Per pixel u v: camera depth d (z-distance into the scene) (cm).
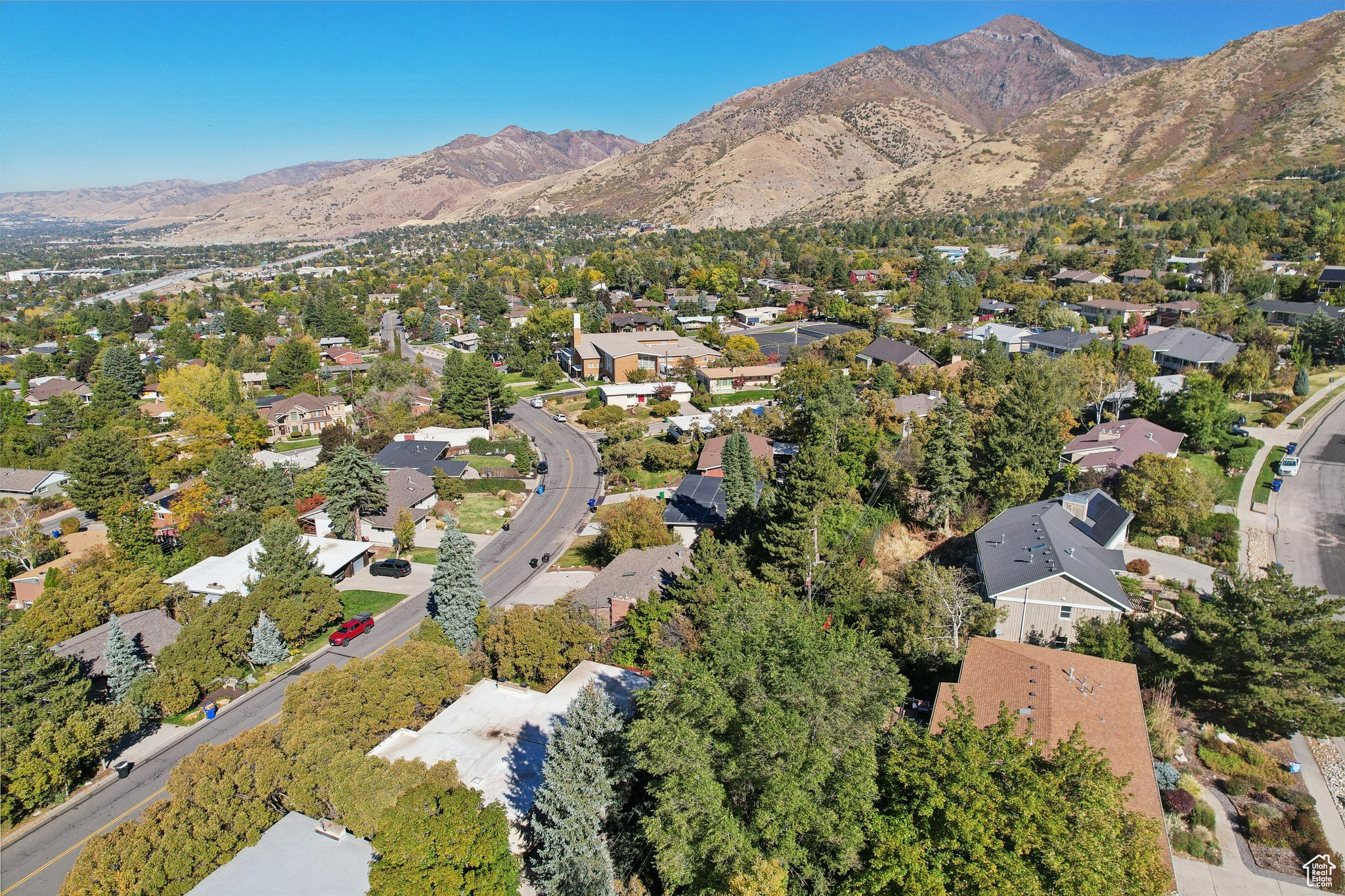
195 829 2439
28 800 3116
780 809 2023
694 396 9956
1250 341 8594
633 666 3728
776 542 4366
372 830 2422
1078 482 5406
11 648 3278
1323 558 4712
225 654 4266
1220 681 3144
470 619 4338
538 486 7412
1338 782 2953
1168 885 2019
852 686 2341
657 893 2423
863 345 10544
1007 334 10381
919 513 5503
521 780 2788
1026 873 1805
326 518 6338
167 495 7431
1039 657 2977
